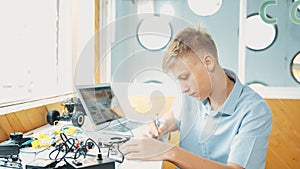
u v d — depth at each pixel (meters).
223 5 2.38
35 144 1.11
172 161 0.88
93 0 2.12
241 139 1.00
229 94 1.13
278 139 2.29
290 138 2.28
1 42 1.37
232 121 1.13
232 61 2.38
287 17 2.30
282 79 2.33
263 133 1.01
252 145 0.98
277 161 2.30
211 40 0.96
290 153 2.28
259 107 1.07
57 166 0.86
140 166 0.92
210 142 1.17
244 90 1.17
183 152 0.90
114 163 0.85
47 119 1.50
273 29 2.33
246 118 1.05
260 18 2.34
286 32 2.31
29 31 1.64
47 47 1.88
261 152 0.99
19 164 0.91
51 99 1.74
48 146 1.13
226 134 1.14
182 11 2.42
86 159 0.87
